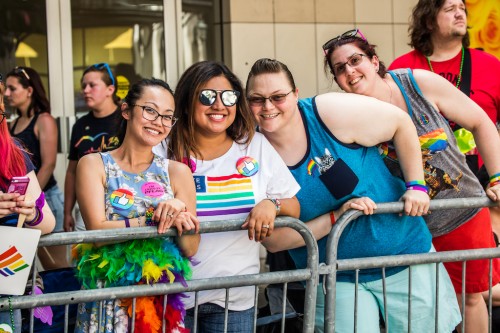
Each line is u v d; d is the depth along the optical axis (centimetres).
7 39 636
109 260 301
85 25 651
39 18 641
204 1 662
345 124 345
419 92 373
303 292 381
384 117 345
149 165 319
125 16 657
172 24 661
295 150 350
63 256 543
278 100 338
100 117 545
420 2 454
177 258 308
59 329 348
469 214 382
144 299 305
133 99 314
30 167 294
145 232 299
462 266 363
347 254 350
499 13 695
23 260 282
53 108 644
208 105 324
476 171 455
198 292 325
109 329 302
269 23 650
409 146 351
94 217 302
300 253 362
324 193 347
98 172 311
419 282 354
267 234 318
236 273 330
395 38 680
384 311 353
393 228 349
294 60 656
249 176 334
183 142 336
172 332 307
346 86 375
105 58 655
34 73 560
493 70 457
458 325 399
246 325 336
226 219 325
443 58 457
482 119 376
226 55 654
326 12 662
